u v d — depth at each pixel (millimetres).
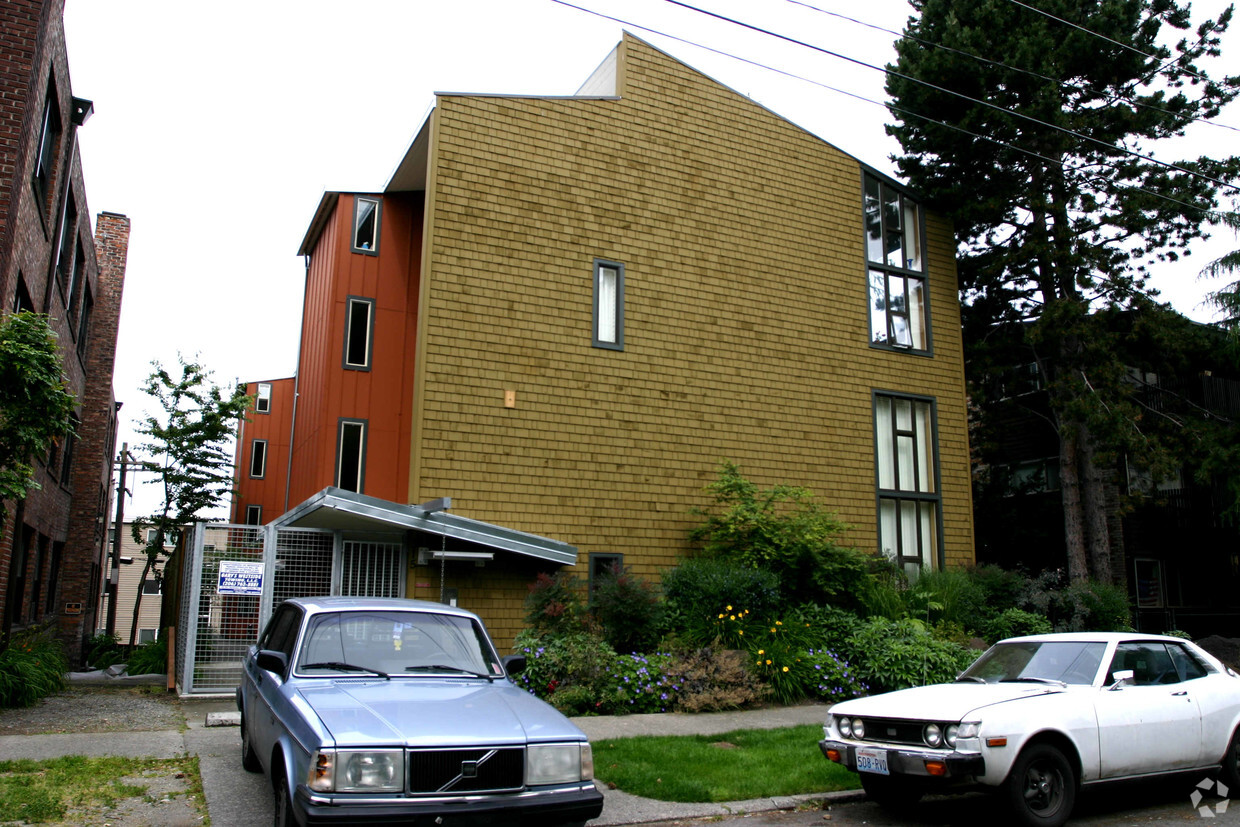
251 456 29422
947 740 6734
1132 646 7938
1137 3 20703
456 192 14789
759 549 15023
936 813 7367
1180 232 21234
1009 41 20391
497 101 15414
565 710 11234
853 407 18156
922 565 17750
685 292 16641
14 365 9648
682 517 15812
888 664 13234
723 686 12086
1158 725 7473
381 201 18672
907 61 21953
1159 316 20516
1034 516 24859
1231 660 19109
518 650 12234
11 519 13836
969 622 16391
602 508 15102
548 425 14898
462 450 14141
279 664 6086
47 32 12742
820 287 18250
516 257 15109
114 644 25281
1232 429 21297
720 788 7656
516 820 5148
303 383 20266
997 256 21969
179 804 6762
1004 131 20672
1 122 11719
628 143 16547
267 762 6062
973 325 23625
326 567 13164
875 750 7066
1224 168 20641
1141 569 24812
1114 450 19719
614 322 15914
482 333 14609
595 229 15938
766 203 17922
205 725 9906
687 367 16375
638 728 10289
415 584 13500
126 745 8680
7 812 6328
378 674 6312
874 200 19641
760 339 17266
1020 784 6641
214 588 12461
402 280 18516
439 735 5199
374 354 17953
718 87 17812
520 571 14227
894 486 18422
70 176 16641
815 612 14594
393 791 4980
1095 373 20094
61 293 17344
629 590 13281
